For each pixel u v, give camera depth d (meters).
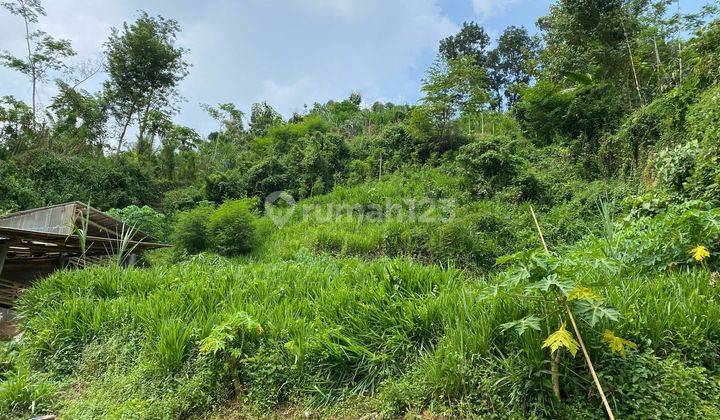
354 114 26.08
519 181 12.03
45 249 9.30
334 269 5.28
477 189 12.50
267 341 3.29
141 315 4.05
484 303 2.86
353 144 19.80
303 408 2.83
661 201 5.80
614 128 12.56
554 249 8.55
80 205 10.60
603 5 14.09
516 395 2.34
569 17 14.77
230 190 17.48
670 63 12.20
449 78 16.75
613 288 2.93
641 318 2.57
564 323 2.19
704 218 3.53
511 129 18.52
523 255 2.35
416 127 17.42
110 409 3.09
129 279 5.24
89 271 5.40
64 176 19.12
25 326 4.64
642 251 3.93
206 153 28.03
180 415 2.96
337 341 3.14
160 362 3.34
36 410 3.25
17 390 3.32
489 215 10.18
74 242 8.66
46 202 17.03
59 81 22.56
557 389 2.22
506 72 34.00
